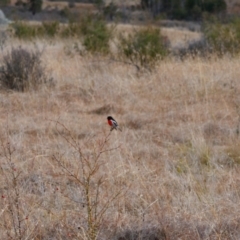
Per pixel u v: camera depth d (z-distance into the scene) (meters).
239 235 14.09
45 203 16.42
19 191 16.83
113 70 36.72
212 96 29.05
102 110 27.98
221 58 38.28
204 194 16.88
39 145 21.72
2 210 14.95
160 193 17.08
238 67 34.06
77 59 41.47
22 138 22.70
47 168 19.25
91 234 13.17
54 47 52.28
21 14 123.56
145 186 17.42
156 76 33.16
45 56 42.09
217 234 13.77
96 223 13.56
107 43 44.66
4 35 59.22
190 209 15.80
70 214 15.48
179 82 31.20
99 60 39.03
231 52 40.50
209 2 92.62
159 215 15.23
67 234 14.23
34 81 32.31
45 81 32.72
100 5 93.50
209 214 15.27
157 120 25.92
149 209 15.95
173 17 97.56
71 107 28.66
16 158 19.86
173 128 24.47
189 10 96.81
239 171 19.42
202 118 25.91
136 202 16.52
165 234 14.22
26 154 20.58
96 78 33.53
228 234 14.19
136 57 38.94
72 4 135.62
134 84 32.06
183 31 73.50
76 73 35.47
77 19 62.22
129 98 29.73
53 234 14.55
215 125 24.38
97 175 18.30
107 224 14.77
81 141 22.58
